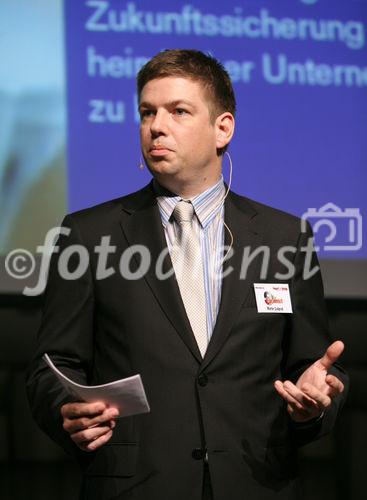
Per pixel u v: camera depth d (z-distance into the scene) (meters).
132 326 4.11
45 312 4.36
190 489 3.91
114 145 7.28
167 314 4.11
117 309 4.18
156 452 3.95
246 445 4.02
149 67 4.41
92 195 7.22
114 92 7.30
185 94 4.31
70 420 3.77
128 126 7.30
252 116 7.45
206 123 4.37
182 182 4.40
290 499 4.08
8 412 7.76
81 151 7.23
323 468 8.00
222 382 4.05
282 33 7.58
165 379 4.03
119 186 7.27
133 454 3.97
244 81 7.47
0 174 7.11
